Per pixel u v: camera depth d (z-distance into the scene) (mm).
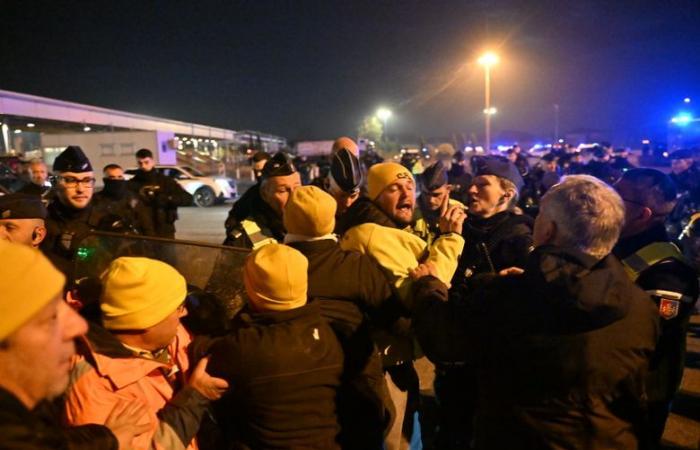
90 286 1958
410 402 2422
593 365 1550
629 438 1646
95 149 26312
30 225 2646
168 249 2289
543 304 1563
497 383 1727
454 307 1807
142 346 1606
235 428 1756
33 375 1062
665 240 2381
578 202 1622
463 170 9430
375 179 2539
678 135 17969
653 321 1662
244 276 1813
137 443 1446
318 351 1739
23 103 35719
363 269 2066
